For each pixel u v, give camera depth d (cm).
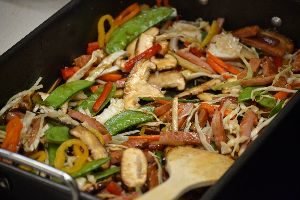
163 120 66
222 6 77
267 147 55
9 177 53
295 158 61
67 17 71
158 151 62
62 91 68
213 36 76
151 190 53
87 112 66
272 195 59
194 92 69
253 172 54
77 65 73
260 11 75
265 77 69
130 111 66
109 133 64
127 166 57
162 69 71
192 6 79
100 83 71
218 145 62
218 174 55
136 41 75
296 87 69
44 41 69
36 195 53
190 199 56
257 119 65
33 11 77
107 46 74
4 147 60
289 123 58
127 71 72
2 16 76
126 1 79
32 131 62
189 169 56
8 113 65
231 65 73
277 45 74
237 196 53
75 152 59
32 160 49
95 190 57
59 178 52
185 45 75
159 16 77
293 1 72
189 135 62
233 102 67
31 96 67
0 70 64
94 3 74
